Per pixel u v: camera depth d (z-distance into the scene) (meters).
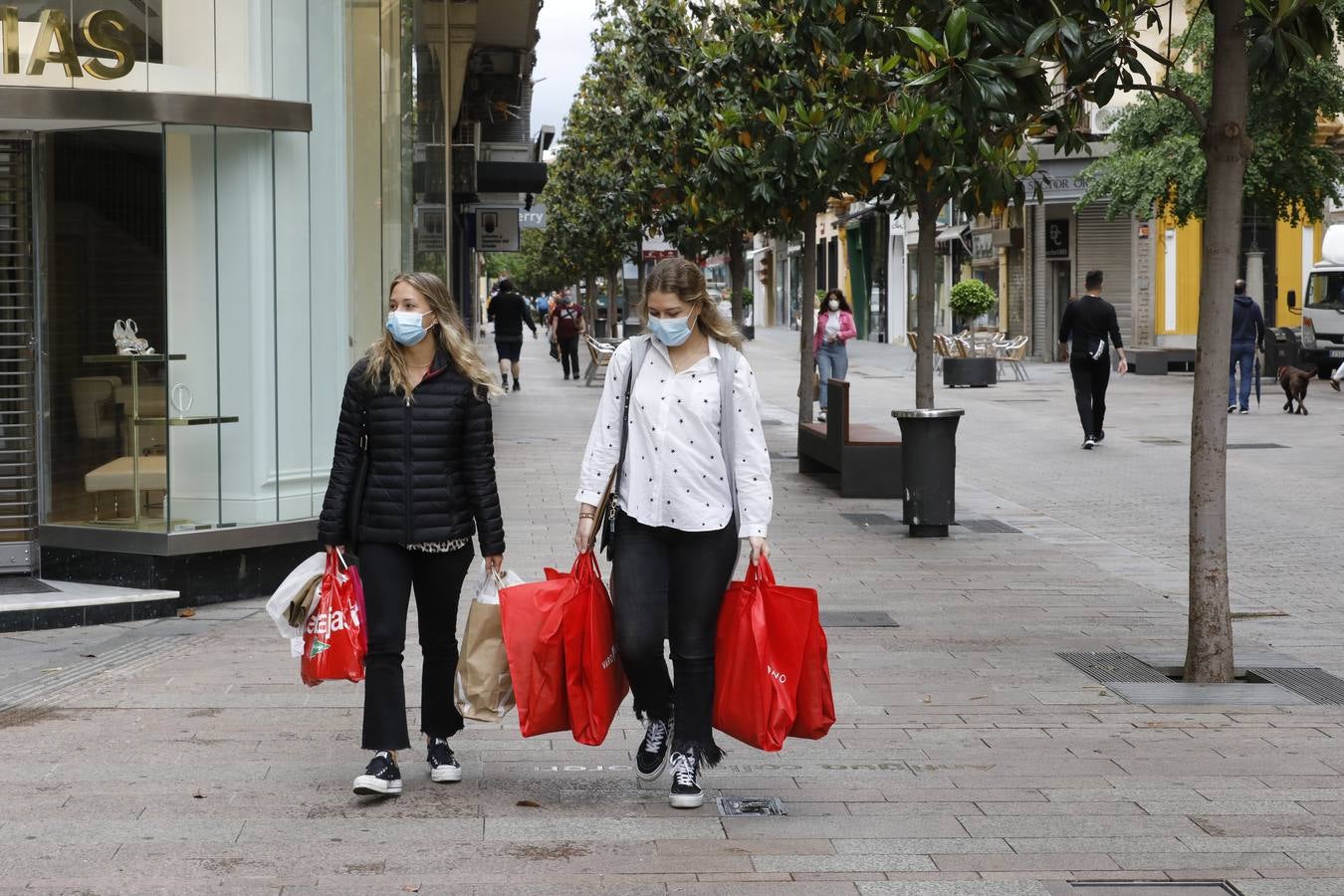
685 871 5.55
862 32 9.82
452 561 6.48
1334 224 39.16
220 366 11.20
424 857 5.67
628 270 58.97
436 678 6.62
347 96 12.27
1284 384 27.80
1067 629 10.14
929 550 13.63
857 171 14.10
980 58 8.41
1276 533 14.71
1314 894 5.38
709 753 6.33
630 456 6.30
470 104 34.88
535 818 6.16
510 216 39.53
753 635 6.20
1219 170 8.57
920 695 8.31
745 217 20.41
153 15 10.84
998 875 5.53
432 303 6.34
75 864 5.57
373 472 6.34
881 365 48.69
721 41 20.52
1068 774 6.85
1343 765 7.00
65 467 11.06
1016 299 51.44
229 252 11.23
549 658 6.27
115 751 7.10
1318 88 31.34
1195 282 44.59
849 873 5.54
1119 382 37.12
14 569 11.12
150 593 10.64
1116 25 8.84
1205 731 7.60
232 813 6.18
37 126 10.82
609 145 38.81
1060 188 44.75
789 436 24.81
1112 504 17.00
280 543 11.37
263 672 8.74
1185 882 5.48
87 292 10.98
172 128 10.91
